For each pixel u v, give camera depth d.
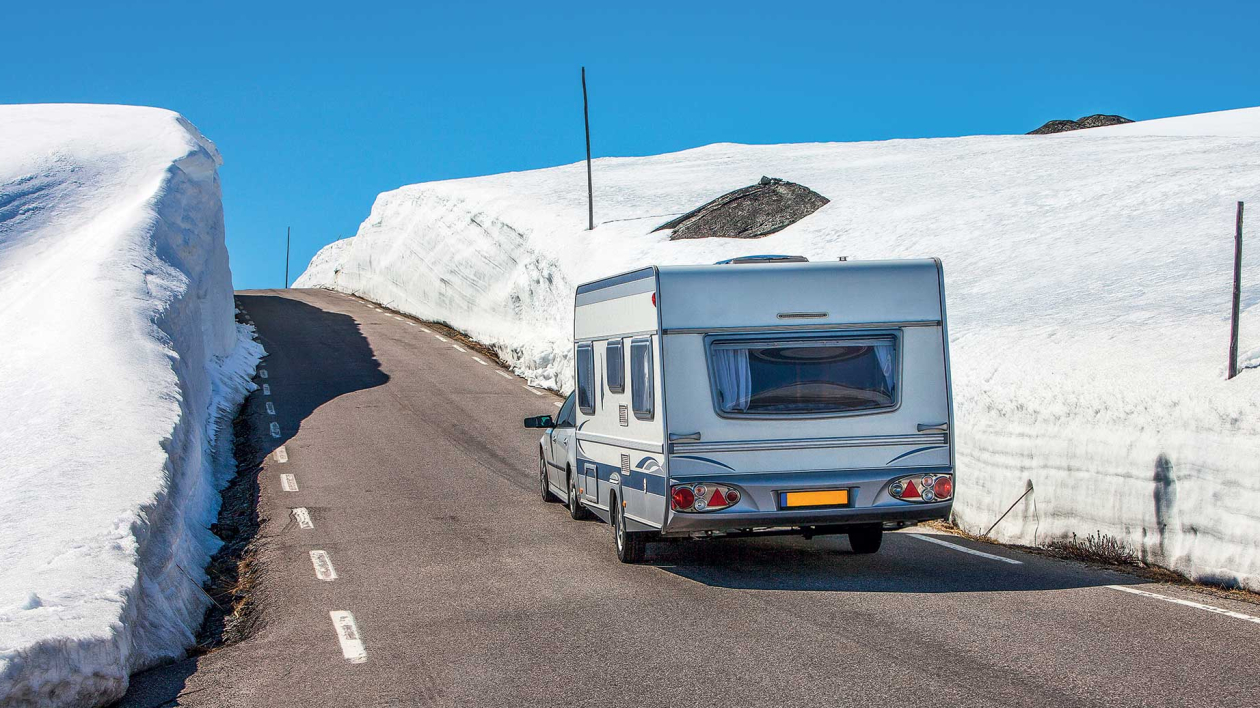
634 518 9.01
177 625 7.27
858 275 8.53
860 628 6.54
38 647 5.09
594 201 38.66
